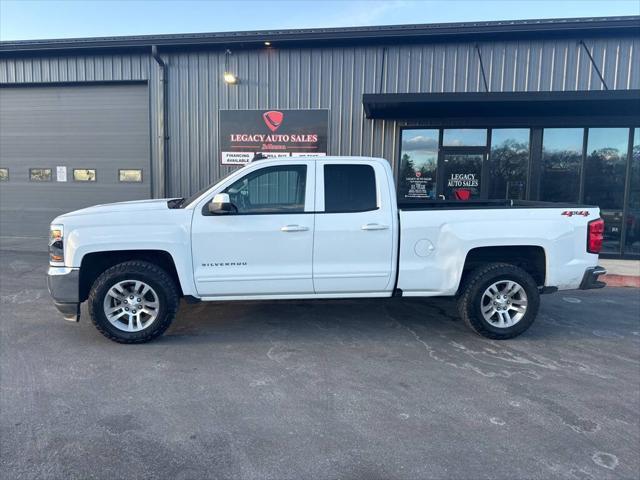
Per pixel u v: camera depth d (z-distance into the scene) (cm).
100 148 1242
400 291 515
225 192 500
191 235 490
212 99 1153
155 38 1112
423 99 909
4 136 1279
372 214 504
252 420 342
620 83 1019
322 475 277
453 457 296
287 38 1078
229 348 489
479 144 1083
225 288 500
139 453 298
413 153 1105
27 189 1289
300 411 356
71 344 495
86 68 1200
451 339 524
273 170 505
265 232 495
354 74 1100
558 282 513
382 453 300
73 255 479
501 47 1044
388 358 464
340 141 1123
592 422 341
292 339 519
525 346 504
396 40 1072
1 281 795
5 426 329
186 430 327
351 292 514
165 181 1186
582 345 510
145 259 508
